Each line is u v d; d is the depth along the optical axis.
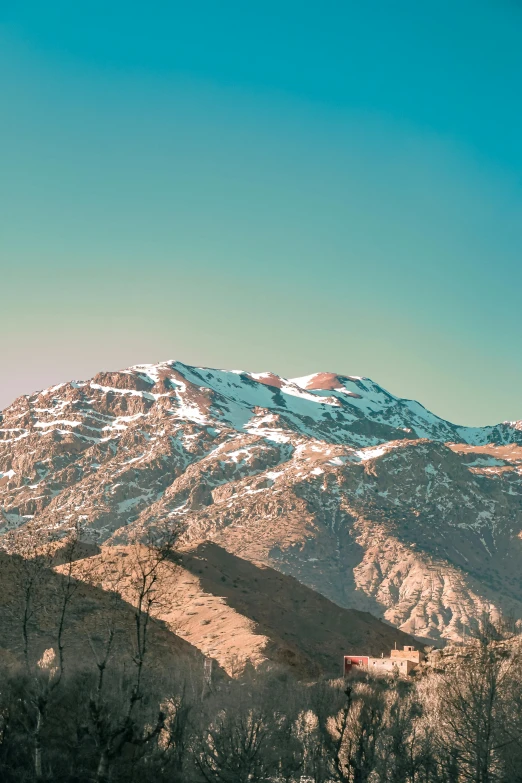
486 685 58.84
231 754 55.28
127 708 55.53
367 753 56.91
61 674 54.69
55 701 53.50
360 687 67.38
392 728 58.56
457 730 56.44
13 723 51.88
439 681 66.44
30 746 49.47
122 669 63.78
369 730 58.66
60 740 51.06
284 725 60.03
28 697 52.66
